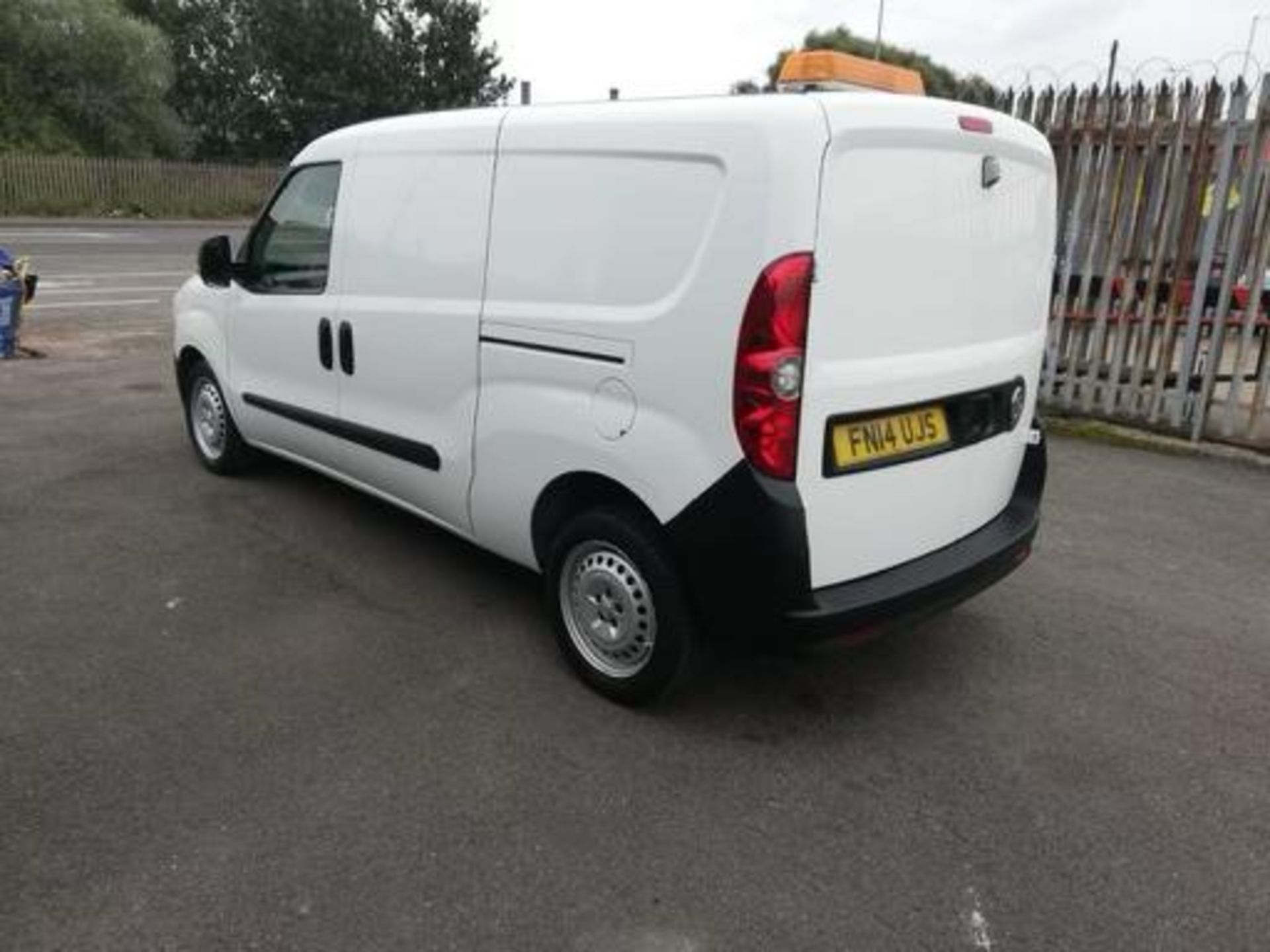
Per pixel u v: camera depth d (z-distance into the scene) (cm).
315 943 230
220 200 3119
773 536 276
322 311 439
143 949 227
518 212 338
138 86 3256
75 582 421
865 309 283
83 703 327
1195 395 679
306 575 434
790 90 332
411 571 442
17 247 1903
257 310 489
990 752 316
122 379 819
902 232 288
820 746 316
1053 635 398
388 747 308
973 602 429
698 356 280
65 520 491
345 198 425
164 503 520
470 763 301
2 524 484
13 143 2930
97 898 242
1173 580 455
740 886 253
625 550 316
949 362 315
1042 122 734
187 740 308
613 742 314
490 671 356
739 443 275
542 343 330
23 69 3044
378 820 273
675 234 286
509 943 232
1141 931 242
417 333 385
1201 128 643
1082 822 282
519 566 445
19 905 238
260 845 262
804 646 288
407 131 393
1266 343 650
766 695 346
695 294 280
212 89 4206
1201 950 237
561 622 349
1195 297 660
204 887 246
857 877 258
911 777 301
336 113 4247
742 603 288
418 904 243
